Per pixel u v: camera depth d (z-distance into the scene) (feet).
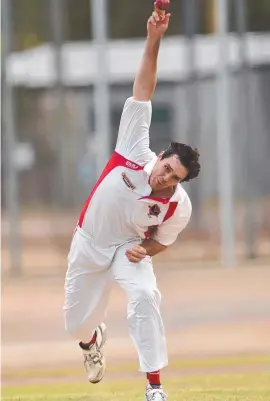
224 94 227.40
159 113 336.29
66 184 343.05
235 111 288.92
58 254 272.10
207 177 336.29
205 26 310.86
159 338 75.66
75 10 357.61
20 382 111.24
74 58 314.14
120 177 76.02
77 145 343.05
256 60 291.79
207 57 300.40
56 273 230.68
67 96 333.62
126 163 76.02
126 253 75.87
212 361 121.29
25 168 362.94
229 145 228.22
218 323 153.99
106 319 159.63
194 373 112.16
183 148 74.28
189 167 74.08
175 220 76.74
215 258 249.55
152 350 75.15
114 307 173.78
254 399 89.20
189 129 297.33
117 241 77.66
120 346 135.95
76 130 342.23
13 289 205.36
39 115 374.43
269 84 320.29
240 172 297.74
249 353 126.82
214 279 210.18
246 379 106.01
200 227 291.58
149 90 77.00
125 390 100.94
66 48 315.99
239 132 284.20
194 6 291.17
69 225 330.95
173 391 95.76
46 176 390.21
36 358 129.39
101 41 227.40
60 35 273.54
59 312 172.55
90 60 313.94
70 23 357.82
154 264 242.37
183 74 310.86
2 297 193.98
